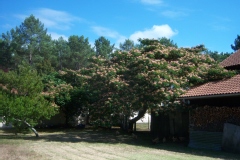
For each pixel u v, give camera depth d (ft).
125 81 52.85
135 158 34.35
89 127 84.48
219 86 45.75
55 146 43.73
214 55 138.62
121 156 35.70
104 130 75.72
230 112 43.88
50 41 169.99
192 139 48.16
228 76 49.49
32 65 144.97
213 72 50.29
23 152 37.11
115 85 51.60
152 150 42.29
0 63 153.28
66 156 34.96
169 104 49.57
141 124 100.48
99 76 55.52
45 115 53.67
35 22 164.55
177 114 56.03
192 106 50.03
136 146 46.68
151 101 50.03
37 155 35.12
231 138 41.55
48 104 56.24
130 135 63.67
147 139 57.16
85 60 154.71
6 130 70.23
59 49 160.86
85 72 62.39
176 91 47.70
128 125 71.46
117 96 52.65
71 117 82.28
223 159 35.35
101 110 56.03
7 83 57.00
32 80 57.21
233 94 39.86
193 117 48.83
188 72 52.85
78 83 78.23
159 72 48.88
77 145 45.55
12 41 156.56
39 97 55.88
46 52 154.61
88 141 51.72
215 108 45.98
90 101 70.79
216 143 44.39
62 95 74.90
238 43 143.64
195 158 35.60
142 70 51.31
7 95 53.01
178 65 53.11
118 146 45.93
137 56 54.39
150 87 49.70
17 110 50.57
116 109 53.06
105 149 41.88
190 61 55.31
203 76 51.78
